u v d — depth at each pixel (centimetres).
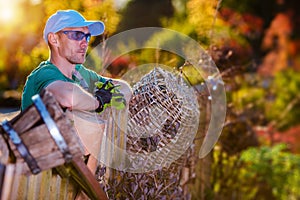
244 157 967
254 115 1073
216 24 1087
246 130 1007
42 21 962
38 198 479
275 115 1286
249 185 997
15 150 426
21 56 1028
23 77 984
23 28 1048
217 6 978
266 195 1013
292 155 1041
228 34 1127
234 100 999
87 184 493
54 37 578
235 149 981
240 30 1357
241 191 976
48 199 493
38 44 980
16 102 1055
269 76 1439
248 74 1211
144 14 1462
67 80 575
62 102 520
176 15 1289
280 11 1730
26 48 1020
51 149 424
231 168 963
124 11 1362
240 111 1018
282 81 1409
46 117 424
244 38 1364
